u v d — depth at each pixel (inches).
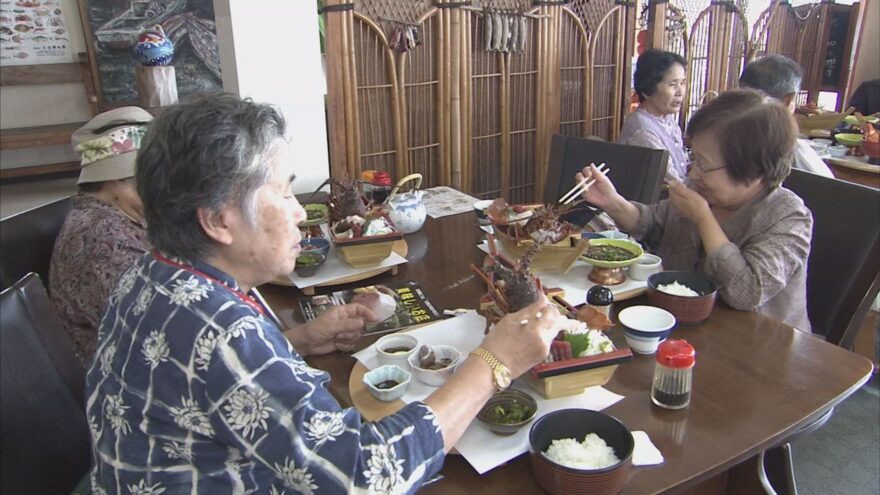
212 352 26.2
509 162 118.6
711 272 51.1
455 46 102.7
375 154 99.5
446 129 106.3
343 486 26.0
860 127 116.0
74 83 196.2
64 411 39.0
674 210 62.8
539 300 35.6
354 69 91.5
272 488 27.6
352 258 57.9
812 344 44.2
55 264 51.9
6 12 181.0
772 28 160.6
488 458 32.6
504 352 32.4
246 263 30.5
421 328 46.1
